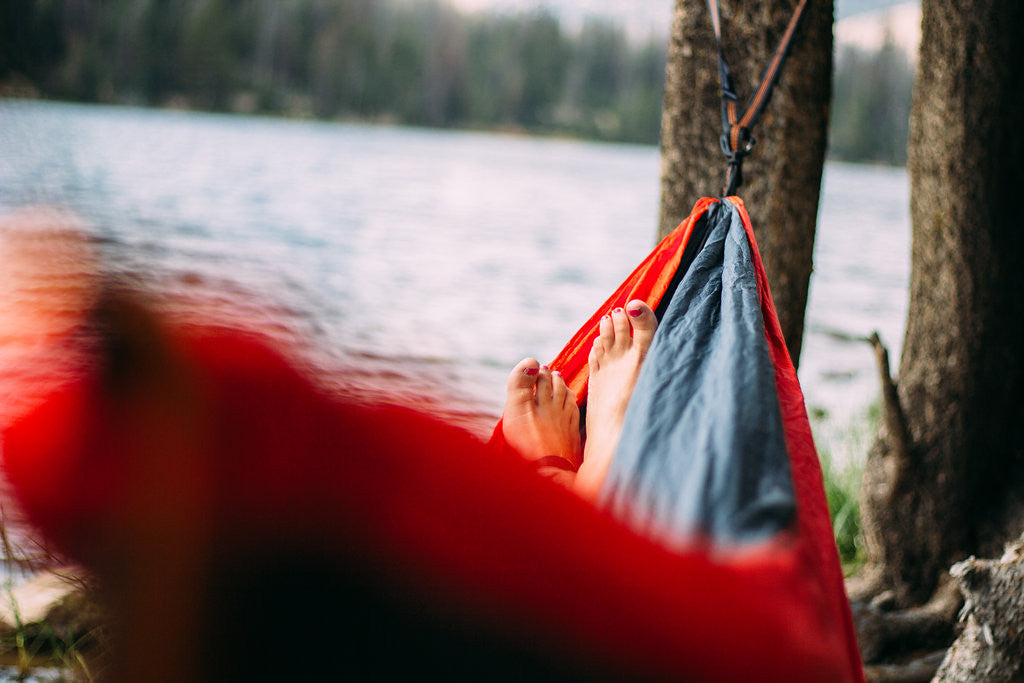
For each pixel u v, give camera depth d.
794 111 2.71
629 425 1.12
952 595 3.22
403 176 39.97
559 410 1.64
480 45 118.88
